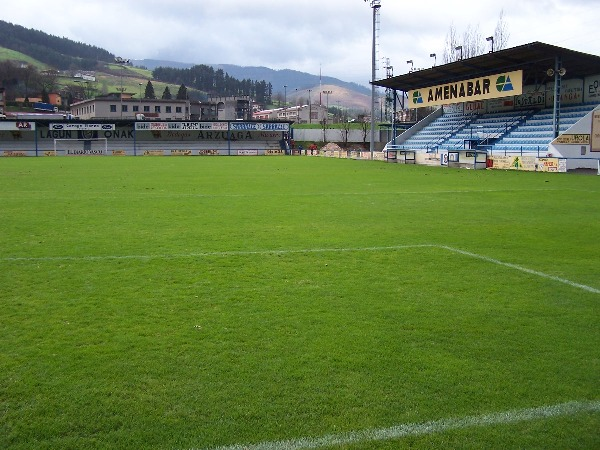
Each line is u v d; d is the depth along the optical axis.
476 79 41.31
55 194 18.44
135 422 3.77
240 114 131.25
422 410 3.94
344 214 14.02
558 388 4.27
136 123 69.88
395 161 47.72
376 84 50.50
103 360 4.76
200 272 7.88
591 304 6.45
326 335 5.38
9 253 9.05
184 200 16.91
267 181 24.80
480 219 13.25
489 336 5.38
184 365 4.66
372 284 7.25
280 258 8.81
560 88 37.00
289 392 4.18
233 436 3.61
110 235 10.80
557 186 22.59
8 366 4.63
